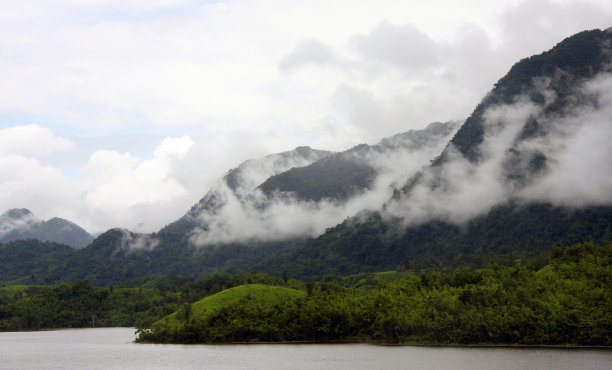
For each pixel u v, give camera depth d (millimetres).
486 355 163375
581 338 176750
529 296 193625
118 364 172625
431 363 151875
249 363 165625
